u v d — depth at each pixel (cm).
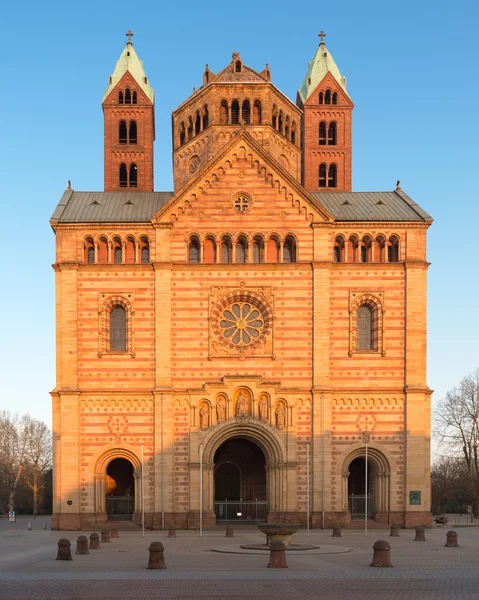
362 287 8762
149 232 8812
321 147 11275
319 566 4753
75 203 9369
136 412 8525
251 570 4556
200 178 8875
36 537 7719
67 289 8625
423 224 8875
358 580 4125
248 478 9412
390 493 8544
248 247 8819
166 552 5712
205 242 8856
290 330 8669
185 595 3625
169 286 8669
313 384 8569
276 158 10062
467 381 13562
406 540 6969
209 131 9856
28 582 4072
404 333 8731
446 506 16462
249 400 8544
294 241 8831
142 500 8206
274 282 8725
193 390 8506
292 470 8456
